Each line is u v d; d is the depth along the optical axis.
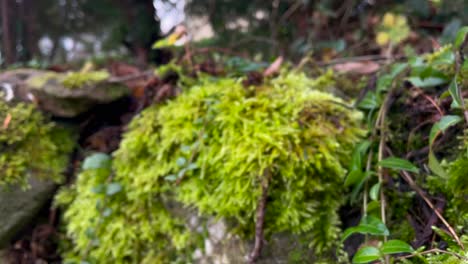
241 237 0.49
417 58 0.49
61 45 1.23
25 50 1.12
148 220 0.54
